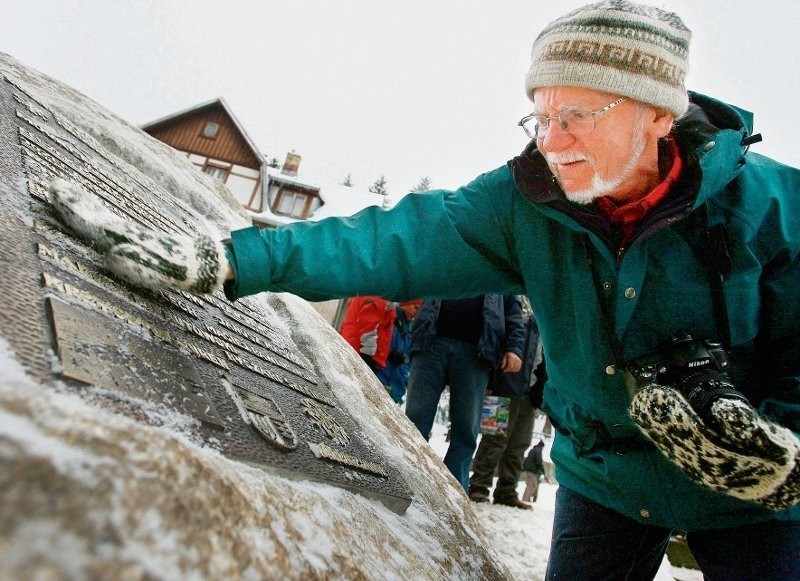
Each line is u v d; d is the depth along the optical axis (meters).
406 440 2.49
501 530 4.05
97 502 0.55
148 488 0.61
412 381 3.59
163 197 2.62
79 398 0.86
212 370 1.36
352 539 1.15
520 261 1.56
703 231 1.35
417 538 1.67
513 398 4.43
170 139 18.30
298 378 1.96
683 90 1.36
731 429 1.10
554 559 1.82
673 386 1.30
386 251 1.50
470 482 4.86
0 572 0.47
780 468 1.09
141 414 0.95
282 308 2.69
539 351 4.20
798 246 1.35
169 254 1.28
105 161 2.25
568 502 1.78
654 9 1.37
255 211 18.05
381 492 1.67
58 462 0.55
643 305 1.40
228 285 1.42
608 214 1.43
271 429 1.33
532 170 1.48
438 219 1.54
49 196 1.30
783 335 1.38
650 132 1.34
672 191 1.36
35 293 1.01
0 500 0.50
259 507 0.83
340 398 2.22
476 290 1.66
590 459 1.65
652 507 1.55
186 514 0.63
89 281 1.20
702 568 1.63
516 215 1.54
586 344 1.47
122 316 1.19
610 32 1.29
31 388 0.66
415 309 4.59
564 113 1.30
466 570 1.79
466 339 3.55
